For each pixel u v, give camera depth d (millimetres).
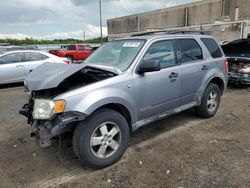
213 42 5094
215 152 3529
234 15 34031
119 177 3008
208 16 38375
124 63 3629
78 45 22156
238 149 3602
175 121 4848
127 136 3395
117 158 3303
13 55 9023
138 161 3350
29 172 3195
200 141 3918
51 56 9891
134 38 4070
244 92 7375
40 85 2854
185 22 41969
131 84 3391
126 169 3170
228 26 21250
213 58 4906
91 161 3066
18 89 8625
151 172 3082
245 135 4102
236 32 20547
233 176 2932
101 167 3180
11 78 8898
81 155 3018
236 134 4152
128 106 3369
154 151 3627
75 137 3014
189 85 4332
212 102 4949
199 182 2844
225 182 2826
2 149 3865
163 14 45875
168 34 4262
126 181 2922
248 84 7801
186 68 4230
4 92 8164
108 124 3209
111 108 3375
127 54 3764
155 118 3885
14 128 4750
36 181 3000
